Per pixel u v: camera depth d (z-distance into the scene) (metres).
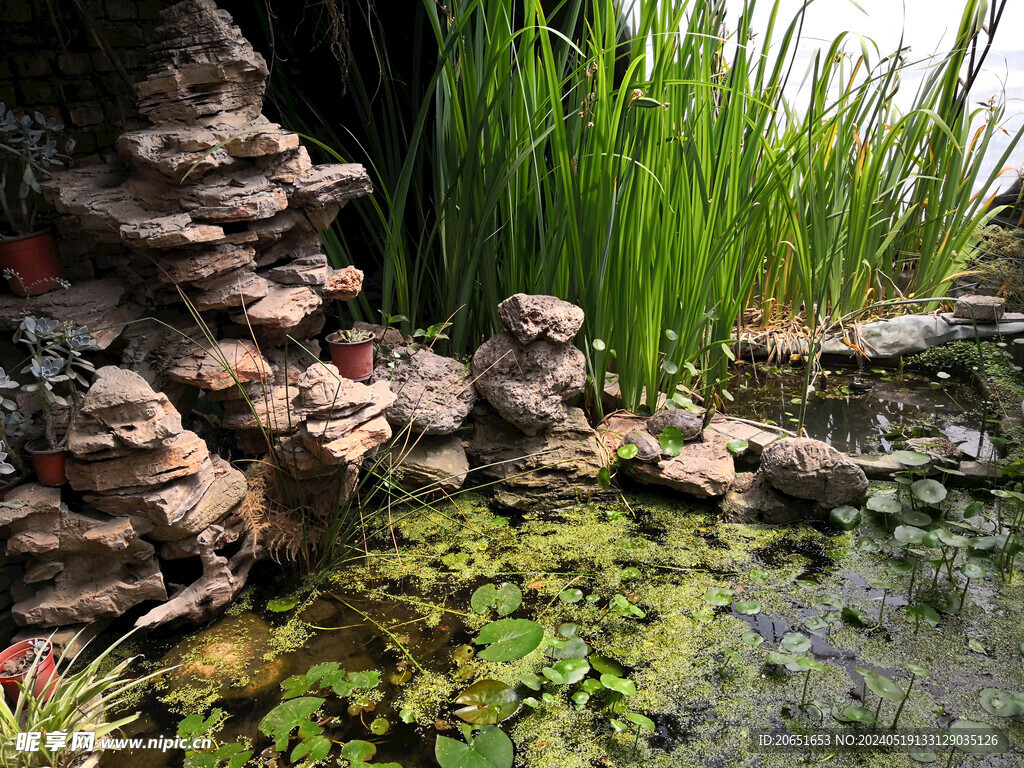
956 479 3.12
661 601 2.58
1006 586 2.61
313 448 2.56
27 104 2.69
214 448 2.80
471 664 2.32
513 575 2.74
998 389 3.73
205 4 2.44
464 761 1.88
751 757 1.98
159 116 2.46
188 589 2.47
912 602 2.54
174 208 2.44
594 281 3.33
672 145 3.20
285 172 2.62
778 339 4.30
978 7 3.89
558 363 3.13
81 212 2.44
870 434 3.54
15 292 2.47
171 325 2.61
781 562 2.77
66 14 2.77
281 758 1.99
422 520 3.07
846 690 2.18
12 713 2.00
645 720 2.01
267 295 2.69
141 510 2.28
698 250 3.30
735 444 3.18
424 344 3.50
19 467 2.30
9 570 2.33
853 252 4.27
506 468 3.19
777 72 3.35
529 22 3.04
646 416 3.47
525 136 3.21
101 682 2.05
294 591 2.67
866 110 4.00
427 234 4.00
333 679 2.19
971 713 2.09
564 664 2.21
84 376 2.56
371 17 3.71
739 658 2.29
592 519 3.07
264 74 2.55
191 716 2.11
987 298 4.25
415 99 3.55
